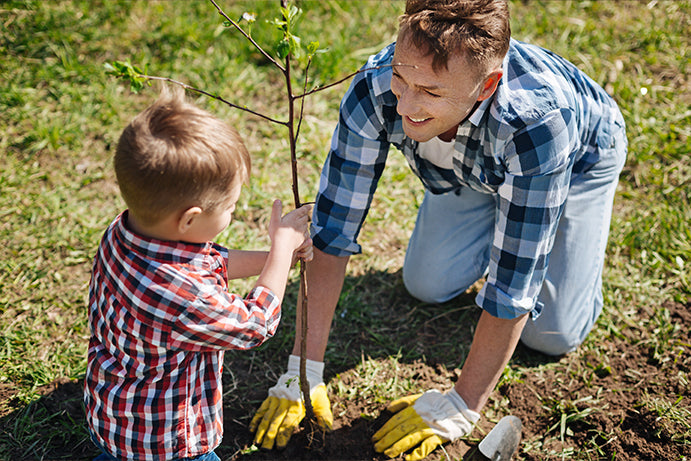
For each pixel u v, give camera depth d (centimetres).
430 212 296
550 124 197
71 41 443
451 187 252
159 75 427
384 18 483
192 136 166
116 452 193
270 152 386
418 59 177
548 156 199
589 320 285
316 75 439
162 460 192
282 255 189
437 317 312
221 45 451
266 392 273
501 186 210
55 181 361
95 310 188
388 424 250
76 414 255
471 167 223
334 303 251
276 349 291
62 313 296
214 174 168
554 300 272
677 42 460
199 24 460
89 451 243
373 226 356
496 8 178
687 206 362
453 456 247
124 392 185
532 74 201
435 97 183
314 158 388
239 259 207
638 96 424
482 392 244
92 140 386
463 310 318
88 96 408
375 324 308
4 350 275
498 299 221
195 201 170
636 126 400
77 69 420
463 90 182
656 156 392
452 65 176
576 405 269
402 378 282
